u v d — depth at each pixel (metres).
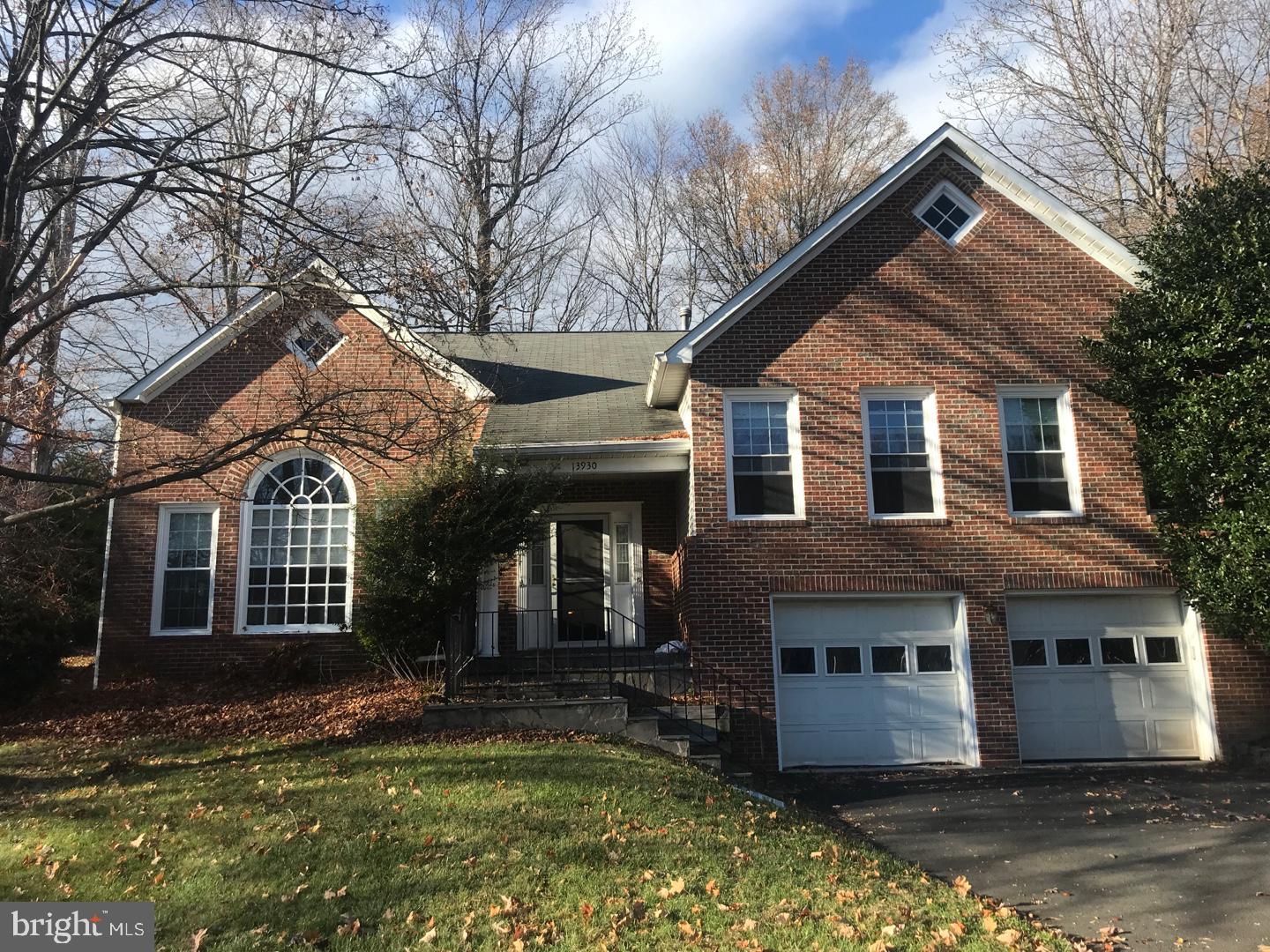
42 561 16.31
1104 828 9.51
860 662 13.24
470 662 13.19
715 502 13.27
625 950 5.64
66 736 11.55
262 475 15.51
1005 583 13.19
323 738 10.70
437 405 13.68
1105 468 13.58
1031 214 14.31
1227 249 12.08
